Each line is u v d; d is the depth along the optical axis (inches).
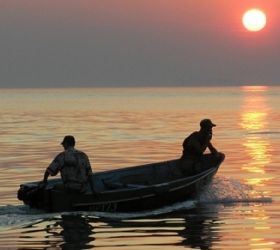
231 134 4104.3
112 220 1480.1
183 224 1432.1
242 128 4633.4
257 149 3159.5
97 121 5625.0
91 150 3129.9
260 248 1205.1
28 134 4143.7
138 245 1237.7
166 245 1235.9
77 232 1355.8
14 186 2021.4
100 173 1846.7
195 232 1347.2
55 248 1219.9
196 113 7190.0
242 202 1706.4
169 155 2896.2
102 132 4286.4
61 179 1723.7
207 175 1777.8
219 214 1545.3
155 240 1278.3
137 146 3312.0
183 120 5703.7
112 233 1344.7
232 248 1206.9
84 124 5182.1
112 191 1567.4
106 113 7268.7
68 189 1563.7
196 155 1872.5
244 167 2458.2
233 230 1363.2
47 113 7367.1
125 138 3801.7
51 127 4820.4
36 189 1571.1
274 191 1872.5
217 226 1406.3
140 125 4995.1
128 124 5142.7
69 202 1545.3
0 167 2507.4
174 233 1339.8
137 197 1592.0
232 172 2313.0
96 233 1344.7
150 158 2790.4
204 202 1713.8
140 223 1446.9
